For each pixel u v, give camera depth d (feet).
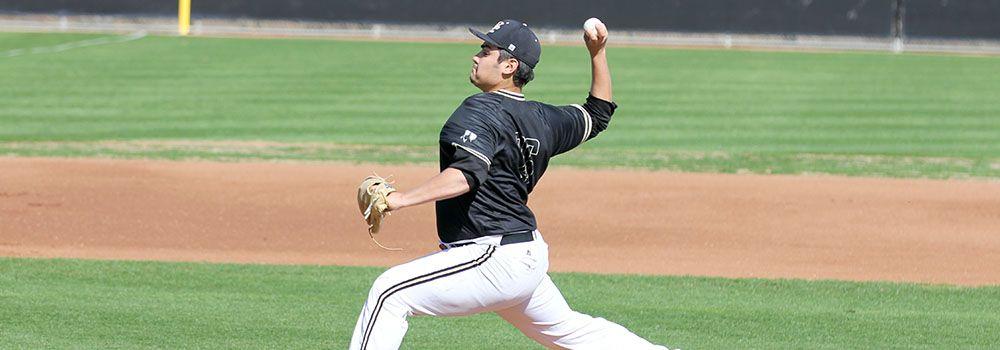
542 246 57.00
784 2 373.61
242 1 385.50
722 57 334.65
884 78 293.84
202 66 292.40
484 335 80.69
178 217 128.88
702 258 113.29
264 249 115.14
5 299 88.43
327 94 248.93
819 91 267.80
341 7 385.09
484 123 54.13
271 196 141.90
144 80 266.57
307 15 385.91
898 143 198.39
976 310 91.35
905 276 106.01
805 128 214.69
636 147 189.88
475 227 55.21
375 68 293.64
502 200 55.36
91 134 194.90
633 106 239.30
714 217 133.39
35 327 80.12
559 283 99.55
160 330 80.28
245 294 92.73
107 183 148.05
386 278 55.62
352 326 82.94
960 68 319.27
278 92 250.78
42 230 120.37
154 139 190.80
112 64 293.84
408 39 370.73
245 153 176.55
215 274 100.78
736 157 180.34
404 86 262.26
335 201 139.74
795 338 81.61
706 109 237.45
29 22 386.73
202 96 243.81
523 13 375.86
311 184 150.20
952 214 136.56
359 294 93.71
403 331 55.47
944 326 85.46
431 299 55.42
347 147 184.55
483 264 55.11
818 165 173.17
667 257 113.60
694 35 375.86
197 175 155.12
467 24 379.96
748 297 95.14
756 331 83.46
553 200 141.69
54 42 341.41
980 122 225.56
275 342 77.97
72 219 126.31
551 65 302.04
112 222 125.49
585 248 117.39
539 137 55.98
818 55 347.36
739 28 375.25
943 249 118.32
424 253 114.93
